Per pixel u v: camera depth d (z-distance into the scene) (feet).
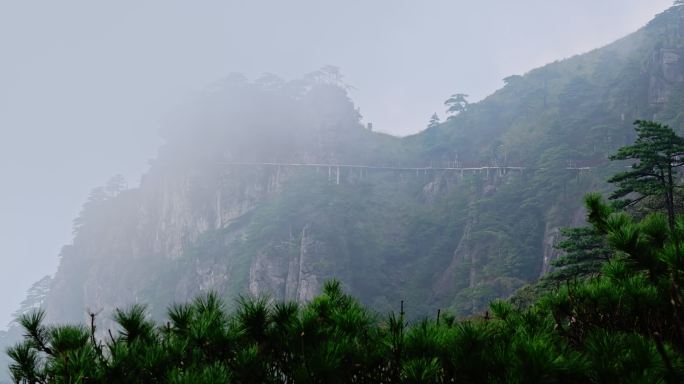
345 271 371.35
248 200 495.82
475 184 413.18
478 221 358.64
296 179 480.23
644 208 96.37
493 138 481.87
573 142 374.63
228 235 475.31
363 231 411.54
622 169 304.91
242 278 377.09
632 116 349.00
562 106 441.68
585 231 83.41
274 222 410.31
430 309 340.39
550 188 341.21
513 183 378.12
